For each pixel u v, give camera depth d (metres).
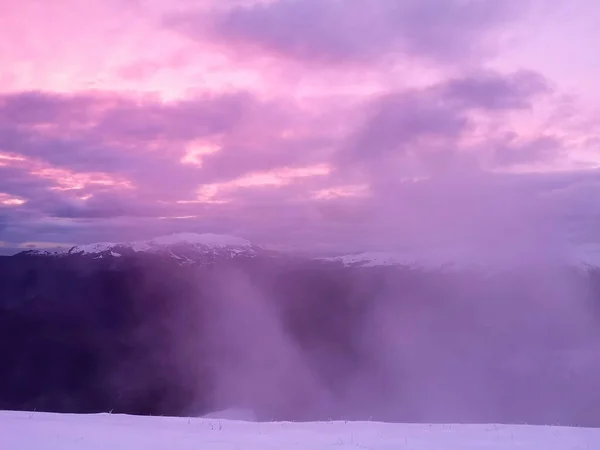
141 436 12.88
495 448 12.26
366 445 12.41
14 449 10.61
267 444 12.27
